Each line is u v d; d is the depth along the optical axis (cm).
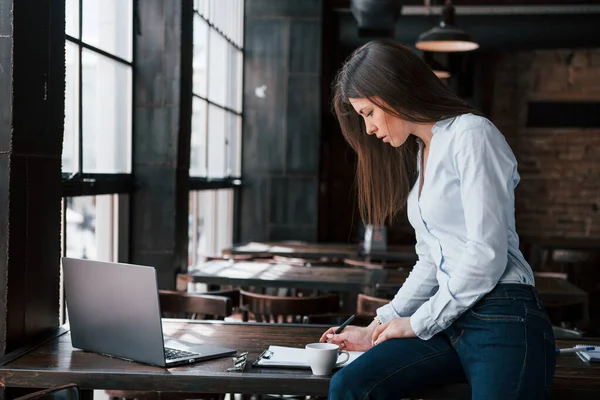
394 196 213
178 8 462
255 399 392
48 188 255
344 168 988
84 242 415
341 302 554
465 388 192
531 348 171
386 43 189
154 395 286
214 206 698
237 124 768
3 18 228
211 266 486
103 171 424
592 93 977
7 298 229
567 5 789
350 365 188
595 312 766
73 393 190
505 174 174
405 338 190
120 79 448
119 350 218
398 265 527
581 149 983
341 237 987
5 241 229
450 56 945
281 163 784
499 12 830
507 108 996
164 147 470
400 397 188
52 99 257
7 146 229
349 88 192
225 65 704
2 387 205
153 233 471
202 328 259
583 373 204
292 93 780
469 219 174
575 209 988
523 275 178
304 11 776
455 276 176
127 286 211
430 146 186
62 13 263
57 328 263
